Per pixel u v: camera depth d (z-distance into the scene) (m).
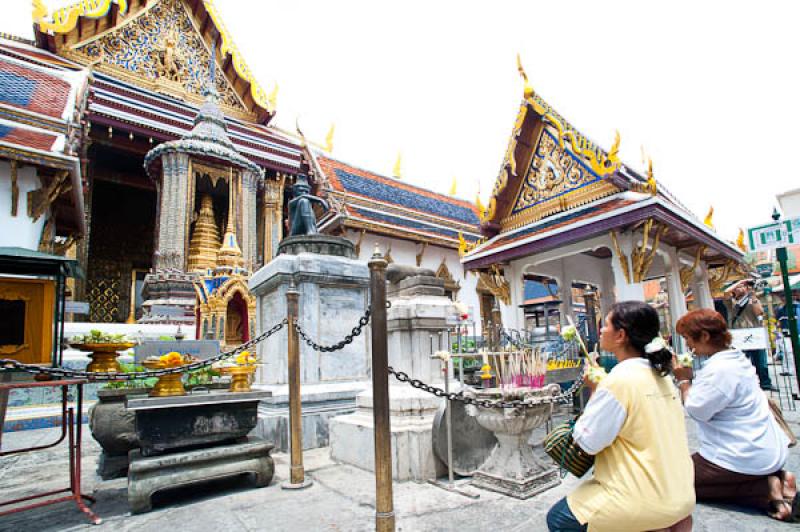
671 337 9.79
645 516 1.92
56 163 11.05
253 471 4.45
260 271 8.04
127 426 5.43
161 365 4.41
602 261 13.80
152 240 26.44
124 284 25.12
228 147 19.30
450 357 4.66
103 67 20.64
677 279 10.28
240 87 25.22
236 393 4.59
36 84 14.13
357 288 7.83
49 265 4.53
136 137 19.27
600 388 2.11
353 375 7.46
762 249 6.75
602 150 9.36
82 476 5.38
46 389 9.52
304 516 3.65
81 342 4.98
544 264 12.04
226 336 11.91
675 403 2.17
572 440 2.27
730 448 3.45
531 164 11.05
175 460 4.12
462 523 3.36
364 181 25.19
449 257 25.30
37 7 19.27
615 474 2.04
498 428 4.03
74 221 14.86
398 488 4.30
